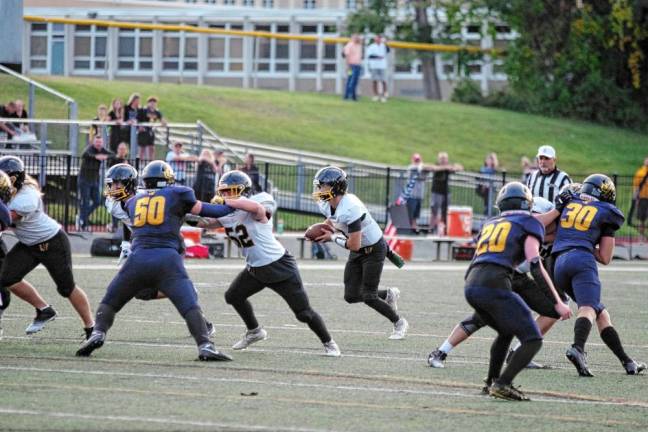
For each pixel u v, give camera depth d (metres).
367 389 24.78
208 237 64.06
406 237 67.56
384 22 121.69
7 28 76.19
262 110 103.44
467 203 78.81
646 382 27.30
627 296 49.09
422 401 23.59
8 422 20.30
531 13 119.06
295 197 76.00
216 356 27.75
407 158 95.38
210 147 75.38
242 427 20.42
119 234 59.56
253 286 29.73
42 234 29.78
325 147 94.62
